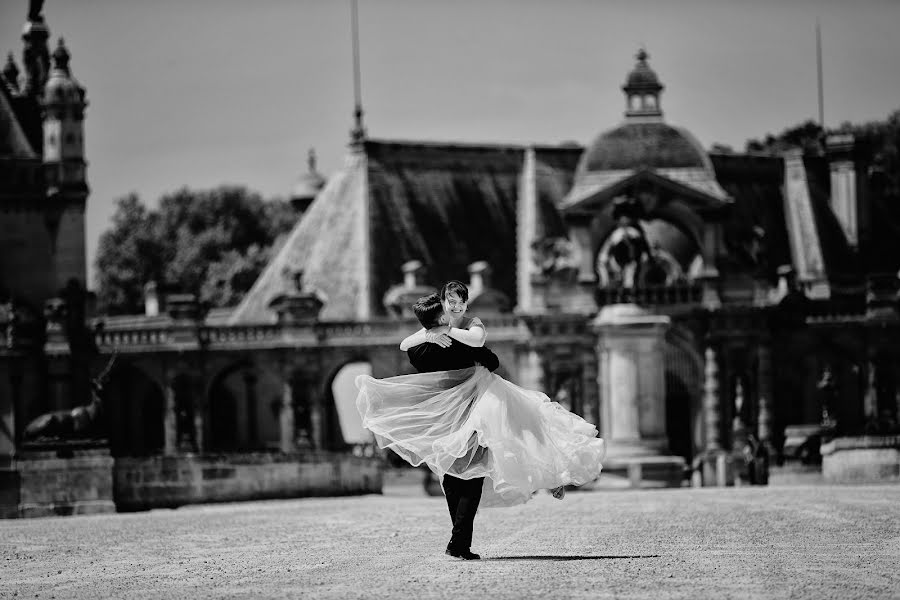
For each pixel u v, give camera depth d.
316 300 140.25
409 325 140.38
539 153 157.88
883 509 46.19
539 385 136.88
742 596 25.88
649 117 139.50
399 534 40.78
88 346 132.88
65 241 131.62
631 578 28.20
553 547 34.91
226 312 171.75
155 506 76.94
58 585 30.41
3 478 73.00
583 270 137.50
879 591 26.52
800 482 87.94
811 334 140.12
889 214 168.62
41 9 143.88
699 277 137.12
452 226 153.00
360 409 31.59
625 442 94.19
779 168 162.88
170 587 29.28
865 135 166.50
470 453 31.31
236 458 80.19
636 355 94.50
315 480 85.06
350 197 152.88
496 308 145.75
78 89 132.88
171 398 136.50
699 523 42.03
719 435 136.50
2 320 128.12
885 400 139.75
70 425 76.62
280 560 33.75
